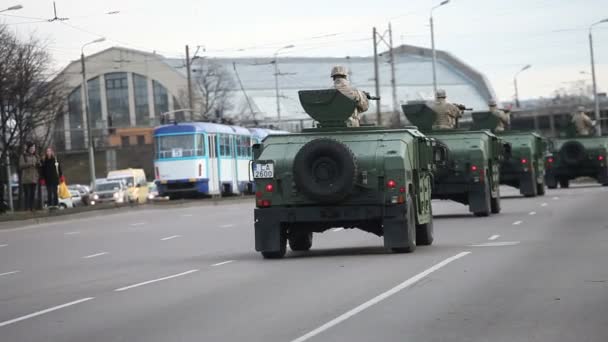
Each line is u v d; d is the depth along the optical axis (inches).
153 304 668.1
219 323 569.9
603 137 2581.2
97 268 973.2
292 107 5703.7
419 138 1013.2
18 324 607.5
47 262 1084.5
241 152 3193.9
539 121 6190.9
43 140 3048.7
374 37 3575.3
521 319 547.2
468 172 1496.1
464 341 488.4
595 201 1827.0
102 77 5723.4
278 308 619.5
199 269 898.1
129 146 5551.2
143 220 1935.3
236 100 5600.4
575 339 486.0
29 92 2719.0
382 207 941.2
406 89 6309.1
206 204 2650.1
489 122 2094.0
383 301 629.6
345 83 1016.2
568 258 848.9
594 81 4542.3
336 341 497.4
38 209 2277.3
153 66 5659.5
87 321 605.3
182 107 5408.5
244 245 1186.0
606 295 624.1
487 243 1043.3
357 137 963.3
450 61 6939.0
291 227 985.5
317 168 936.9
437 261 864.3
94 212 2228.1
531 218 1428.4
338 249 1057.5
